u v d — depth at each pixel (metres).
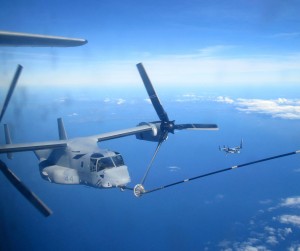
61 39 11.41
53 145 28.28
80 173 26.91
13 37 10.27
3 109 28.83
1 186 77.56
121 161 26.36
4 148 26.19
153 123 33.34
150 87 30.55
